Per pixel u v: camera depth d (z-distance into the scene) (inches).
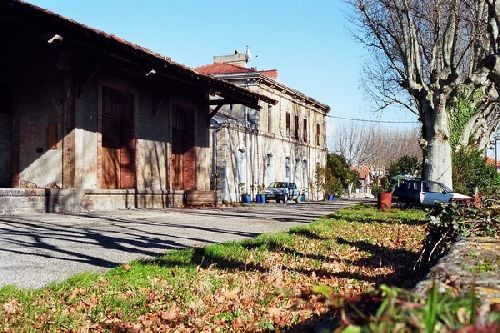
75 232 400.5
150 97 804.6
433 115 861.2
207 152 993.5
